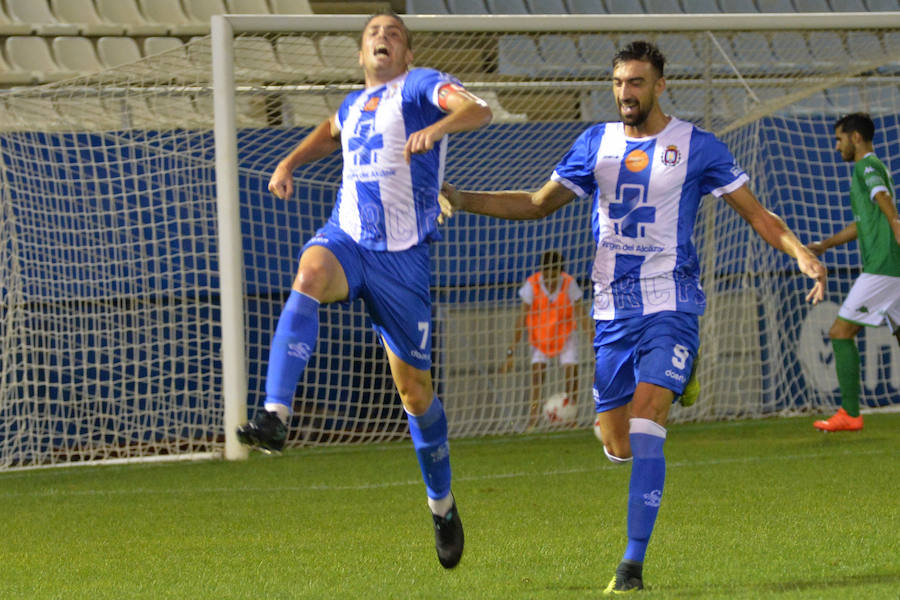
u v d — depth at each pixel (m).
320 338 35.34
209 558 16.72
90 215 32.62
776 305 39.09
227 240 29.98
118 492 25.47
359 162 14.02
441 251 36.41
